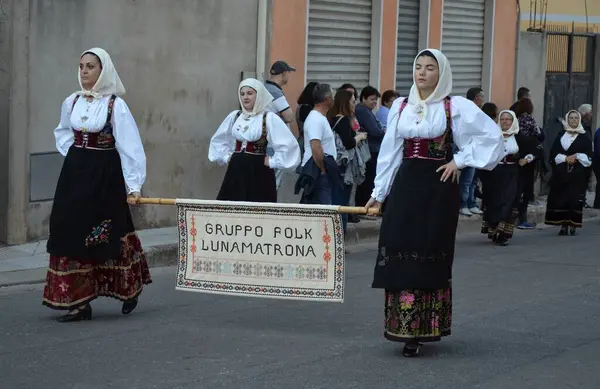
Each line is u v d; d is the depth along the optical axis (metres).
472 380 7.24
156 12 13.32
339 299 8.33
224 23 14.24
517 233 17.16
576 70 22.20
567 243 15.88
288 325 9.00
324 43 16.50
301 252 8.41
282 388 6.96
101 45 12.72
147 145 13.41
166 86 13.55
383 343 8.31
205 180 14.21
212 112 14.21
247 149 10.83
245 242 8.55
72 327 8.64
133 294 9.01
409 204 7.58
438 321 7.72
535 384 7.19
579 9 23.09
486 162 7.60
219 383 7.06
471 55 20.14
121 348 7.97
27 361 7.56
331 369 7.46
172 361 7.62
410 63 18.67
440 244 7.56
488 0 20.20
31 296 9.97
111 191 8.73
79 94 8.74
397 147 7.77
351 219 15.09
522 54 20.86
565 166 16.72
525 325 9.20
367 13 17.28
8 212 11.87
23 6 11.73
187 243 8.75
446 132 7.64
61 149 8.95
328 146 12.55
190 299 10.09
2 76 11.78
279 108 13.36
